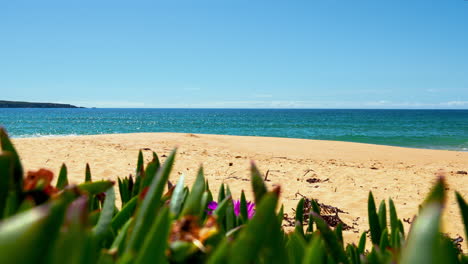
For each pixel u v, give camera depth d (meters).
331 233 0.67
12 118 85.44
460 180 9.65
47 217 0.22
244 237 0.34
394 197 7.23
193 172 9.02
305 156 14.83
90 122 72.62
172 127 60.19
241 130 53.00
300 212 1.02
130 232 0.54
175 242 0.44
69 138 18.59
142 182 0.83
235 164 10.59
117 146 14.70
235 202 0.95
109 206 0.63
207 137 23.28
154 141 18.23
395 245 0.78
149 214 0.48
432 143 31.52
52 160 9.84
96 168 8.96
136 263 0.35
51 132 41.62
